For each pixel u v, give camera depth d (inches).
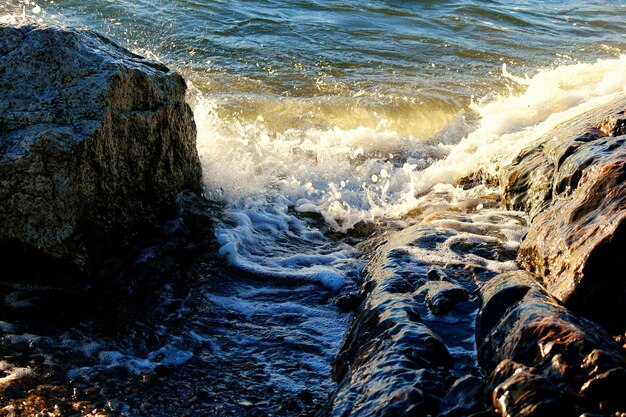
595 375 128.5
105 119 216.5
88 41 234.4
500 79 440.8
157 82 241.0
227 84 396.5
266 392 175.3
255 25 492.1
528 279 179.2
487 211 269.6
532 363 138.5
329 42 478.9
